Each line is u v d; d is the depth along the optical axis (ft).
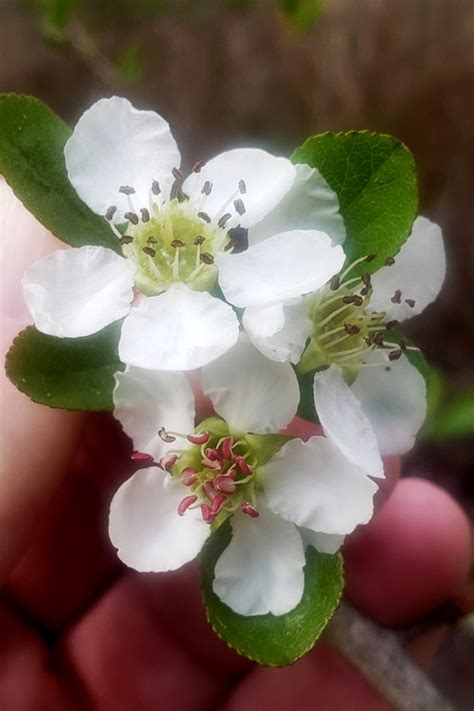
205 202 0.17
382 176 0.17
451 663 0.43
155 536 0.17
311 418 0.18
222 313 0.16
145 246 0.17
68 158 0.17
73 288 0.17
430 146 0.50
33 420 0.20
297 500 0.17
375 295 0.19
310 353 0.18
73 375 0.17
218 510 0.17
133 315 0.16
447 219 0.50
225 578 0.17
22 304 0.20
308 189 0.17
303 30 0.44
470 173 0.50
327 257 0.16
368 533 0.29
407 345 0.20
